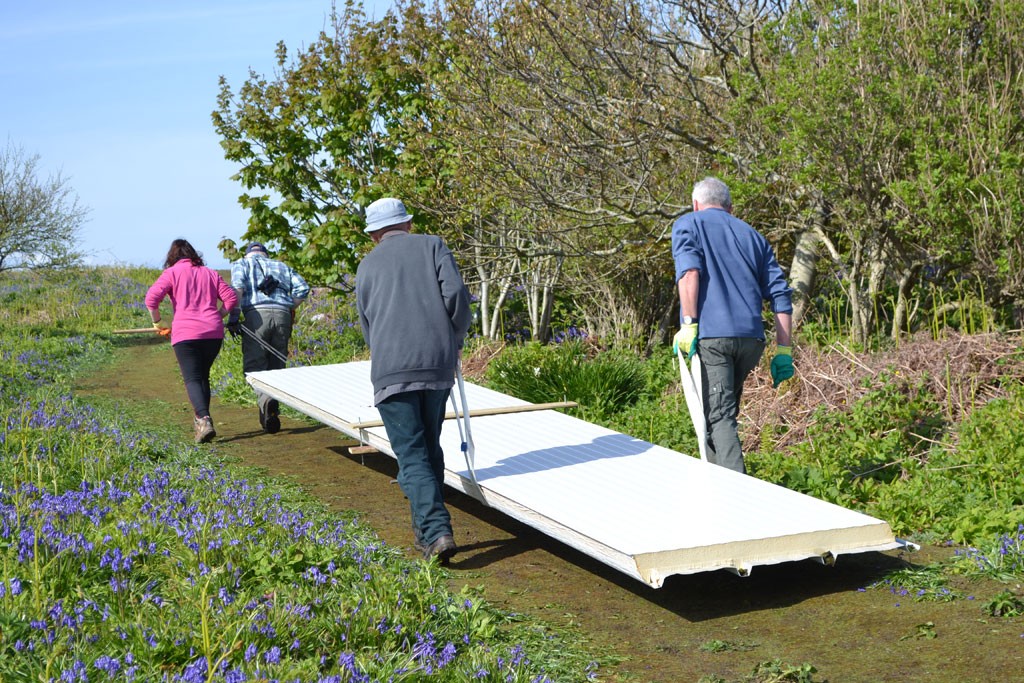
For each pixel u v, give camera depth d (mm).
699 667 3439
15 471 5215
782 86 8023
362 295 4852
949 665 3326
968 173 7438
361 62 12477
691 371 5316
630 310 11203
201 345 7832
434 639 3492
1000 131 7359
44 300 21297
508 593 4281
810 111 8016
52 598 3486
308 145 12805
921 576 4250
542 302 12234
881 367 7566
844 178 8039
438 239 4918
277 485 6254
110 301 21938
